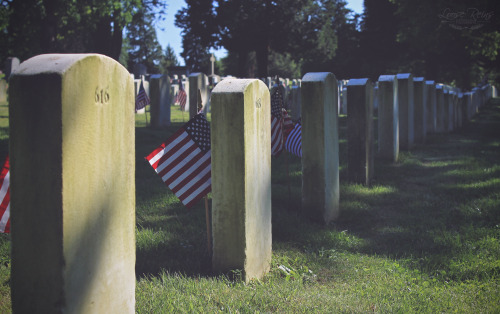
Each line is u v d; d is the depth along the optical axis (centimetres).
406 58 5441
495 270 533
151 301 418
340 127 2033
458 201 879
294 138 802
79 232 287
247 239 491
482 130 2153
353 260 584
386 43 5344
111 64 311
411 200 887
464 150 1494
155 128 1748
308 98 713
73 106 276
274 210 757
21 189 277
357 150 982
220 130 482
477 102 3381
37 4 3162
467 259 579
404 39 2858
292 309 423
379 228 732
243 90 471
